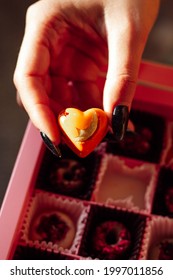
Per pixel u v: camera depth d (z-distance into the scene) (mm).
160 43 724
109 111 319
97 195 406
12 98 686
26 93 354
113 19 362
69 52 409
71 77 414
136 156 422
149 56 715
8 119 671
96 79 423
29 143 390
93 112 311
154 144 428
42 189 400
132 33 346
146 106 426
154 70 425
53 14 382
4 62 708
